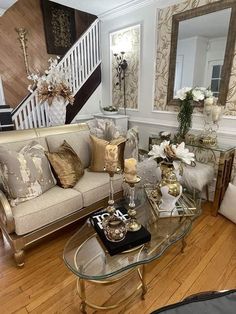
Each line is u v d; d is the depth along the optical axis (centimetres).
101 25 379
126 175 131
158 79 312
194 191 206
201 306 67
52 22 424
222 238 200
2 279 158
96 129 274
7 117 320
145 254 129
